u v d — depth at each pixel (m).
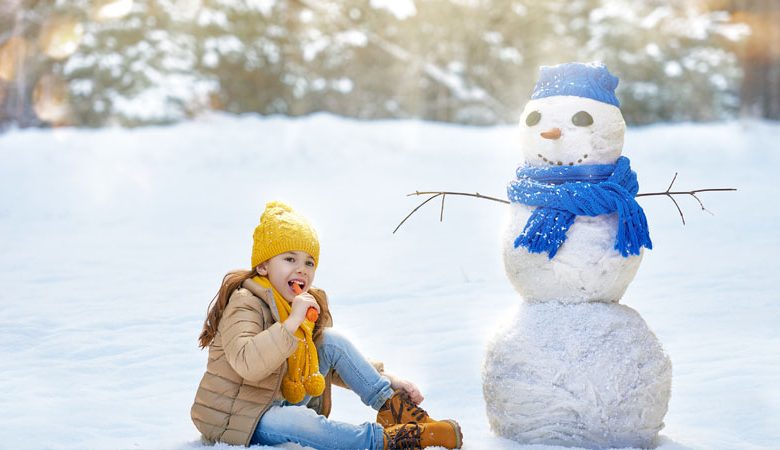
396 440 3.68
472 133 25.98
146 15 27.94
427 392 4.84
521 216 3.88
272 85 31.16
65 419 4.34
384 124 25.86
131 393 4.89
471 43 34.06
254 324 3.79
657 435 3.80
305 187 18.31
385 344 5.91
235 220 13.56
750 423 4.12
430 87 33.38
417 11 33.19
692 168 20.88
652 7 32.47
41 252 10.61
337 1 32.62
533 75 34.25
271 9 30.53
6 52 28.61
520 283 3.84
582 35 33.91
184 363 5.47
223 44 28.75
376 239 11.31
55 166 20.56
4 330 6.34
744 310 6.62
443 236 11.53
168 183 19.02
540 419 3.66
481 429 4.10
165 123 26.20
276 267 3.96
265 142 23.33
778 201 13.98
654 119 32.19
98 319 6.71
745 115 29.70
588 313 3.70
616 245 3.69
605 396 3.59
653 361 3.67
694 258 9.10
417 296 7.55
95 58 27.34
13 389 4.92
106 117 27.06
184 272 9.07
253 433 3.72
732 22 32.03
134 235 12.09
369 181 19.22
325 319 4.08
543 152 3.88
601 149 3.85
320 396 4.03
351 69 32.94
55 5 28.17
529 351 3.67
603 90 3.92
